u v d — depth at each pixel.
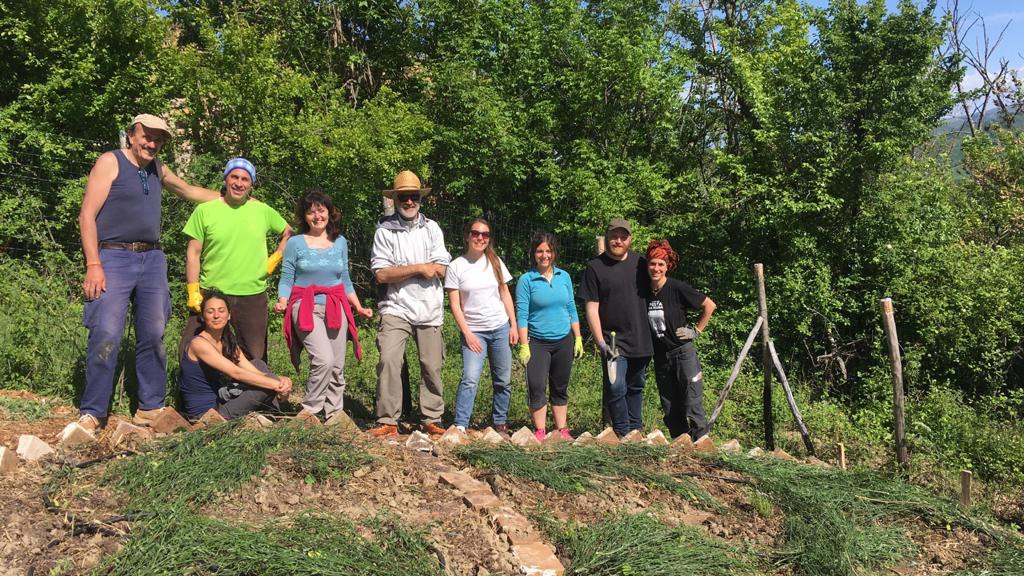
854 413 10.16
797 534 4.36
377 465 4.28
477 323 5.64
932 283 11.33
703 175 13.36
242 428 4.38
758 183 12.21
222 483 3.73
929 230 11.44
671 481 4.79
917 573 4.32
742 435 7.91
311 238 5.25
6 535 3.16
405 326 5.46
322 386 5.18
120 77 9.36
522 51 13.02
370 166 10.73
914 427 7.93
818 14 11.99
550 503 4.36
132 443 4.11
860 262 11.69
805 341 11.61
